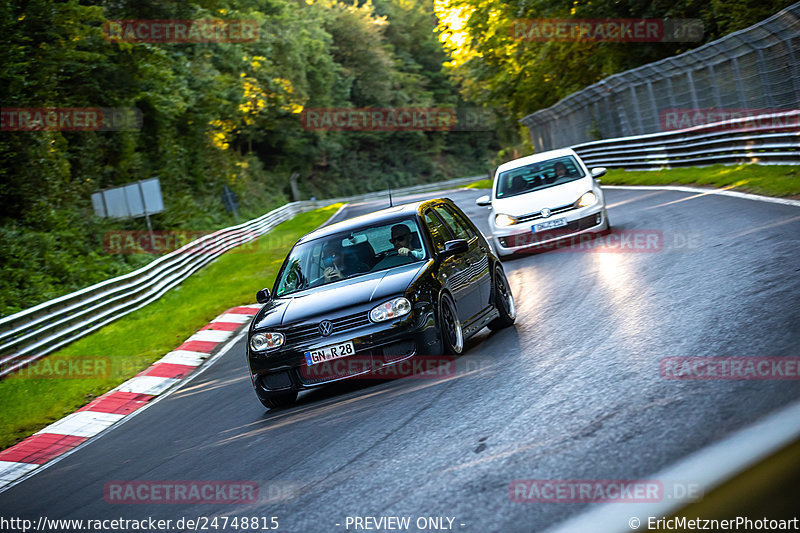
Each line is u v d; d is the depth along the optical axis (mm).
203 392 26297
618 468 10281
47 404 29031
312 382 19203
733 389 12258
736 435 10180
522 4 98812
